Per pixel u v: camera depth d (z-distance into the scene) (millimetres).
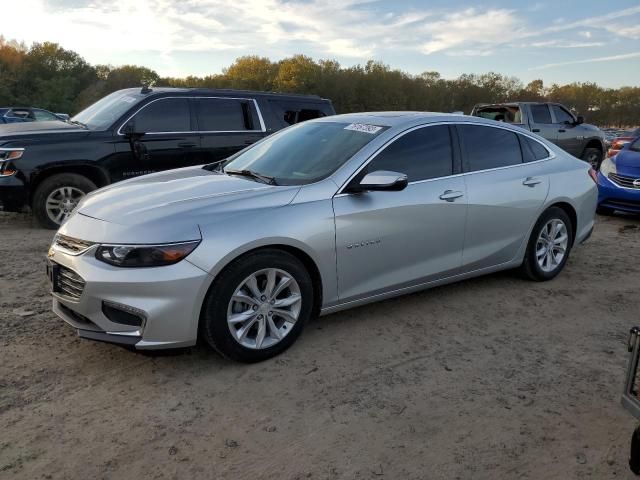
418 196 4094
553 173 5109
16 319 4098
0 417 2873
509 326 4207
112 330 3184
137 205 3475
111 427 2822
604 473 2568
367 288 3949
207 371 3406
